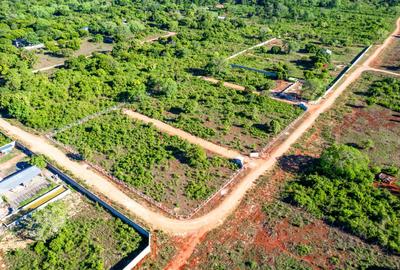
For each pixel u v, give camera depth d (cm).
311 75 10569
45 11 17075
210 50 13100
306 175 6856
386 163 7188
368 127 8444
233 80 10669
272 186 6638
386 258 5238
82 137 7944
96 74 10712
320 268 5131
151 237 5622
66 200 6312
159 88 9750
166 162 7188
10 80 9525
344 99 9719
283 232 5700
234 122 8525
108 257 5300
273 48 12850
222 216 6019
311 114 8975
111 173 6912
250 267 5166
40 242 5450
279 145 7769
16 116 8581
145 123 8475
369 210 5944
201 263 5250
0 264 5212
